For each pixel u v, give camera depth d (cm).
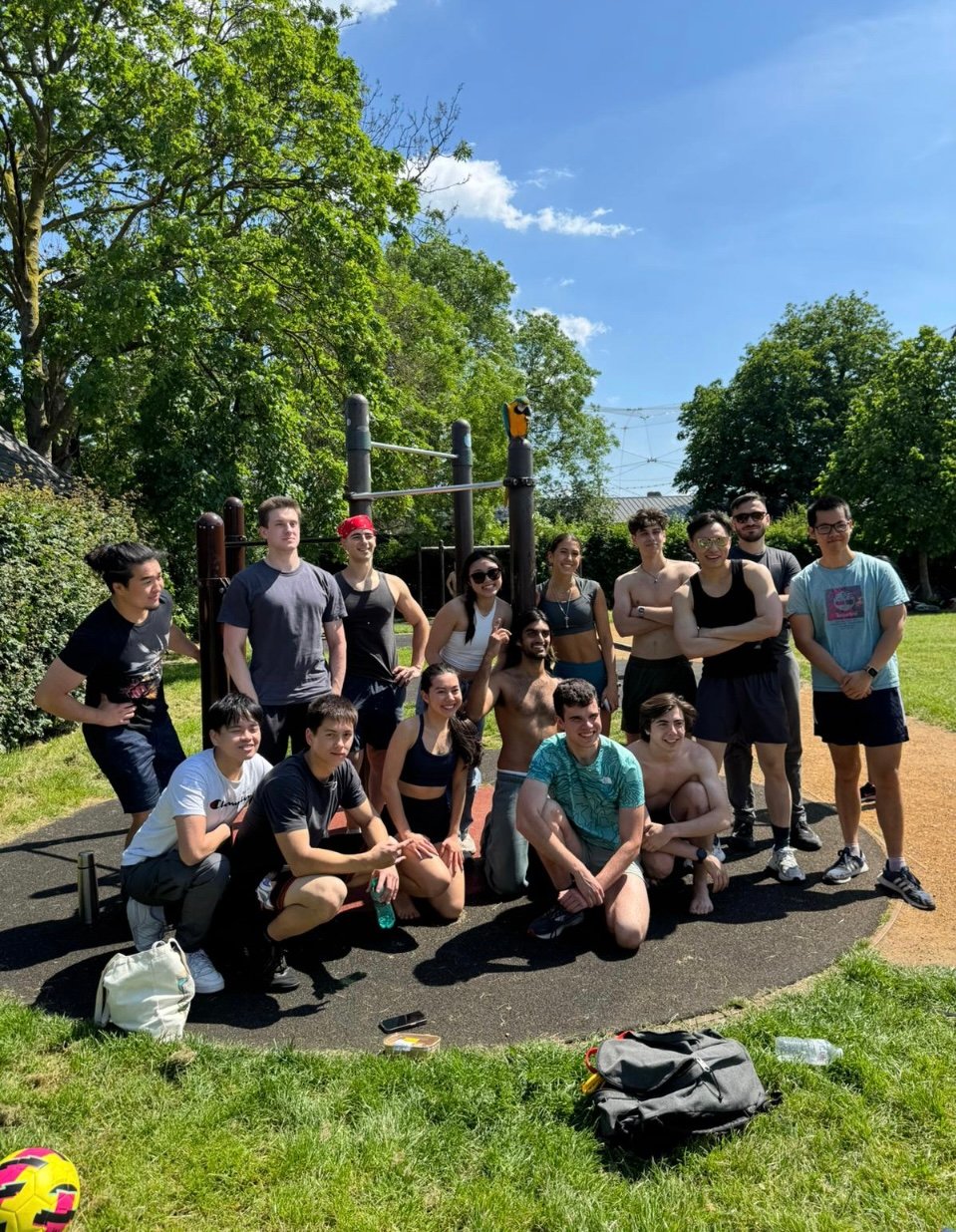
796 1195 220
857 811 434
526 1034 299
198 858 334
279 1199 221
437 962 357
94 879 410
